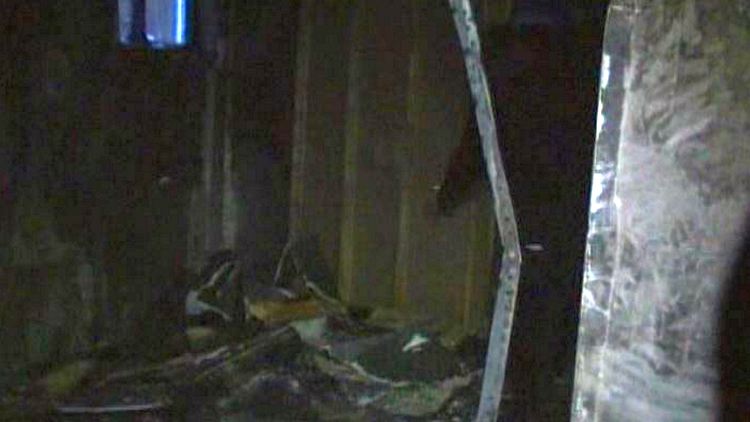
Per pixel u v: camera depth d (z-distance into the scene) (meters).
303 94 4.71
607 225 1.51
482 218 4.34
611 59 1.47
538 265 3.77
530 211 3.80
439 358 4.05
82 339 3.92
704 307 1.46
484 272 4.36
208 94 4.36
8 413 3.42
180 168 4.29
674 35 1.42
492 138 2.18
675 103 1.43
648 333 1.50
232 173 4.51
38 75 3.59
